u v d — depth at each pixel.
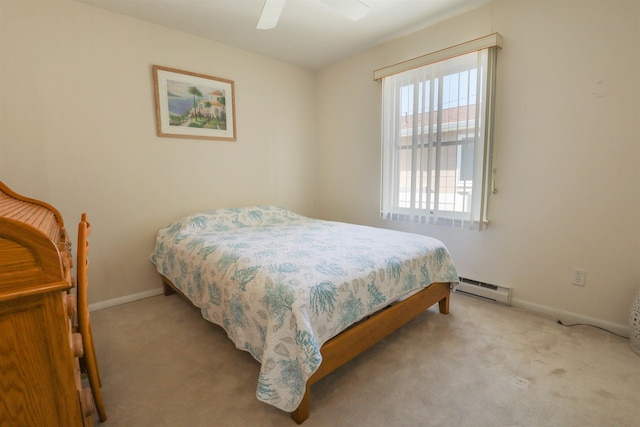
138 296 2.53
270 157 3.28
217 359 1.69
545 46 1.99
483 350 1.72
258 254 1.71
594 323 1.94
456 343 1.79
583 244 1.96
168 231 2.51
